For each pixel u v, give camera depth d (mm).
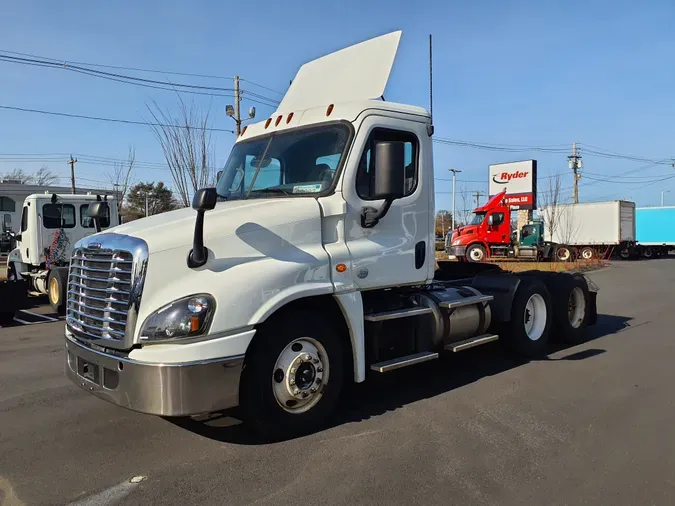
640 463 3918
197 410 3736
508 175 34938
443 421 4758
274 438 4301
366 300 5105
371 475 3717
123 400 3830
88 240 4418
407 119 5258
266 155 5250
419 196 5375
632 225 36812
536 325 7312
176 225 4109
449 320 5734
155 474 3754
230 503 3355
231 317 3871
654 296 14234
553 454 4070
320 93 5574
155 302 3832
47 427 4684
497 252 30750
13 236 14391
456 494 3461
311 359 4438
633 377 6184
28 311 12320
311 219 4535
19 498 3445
